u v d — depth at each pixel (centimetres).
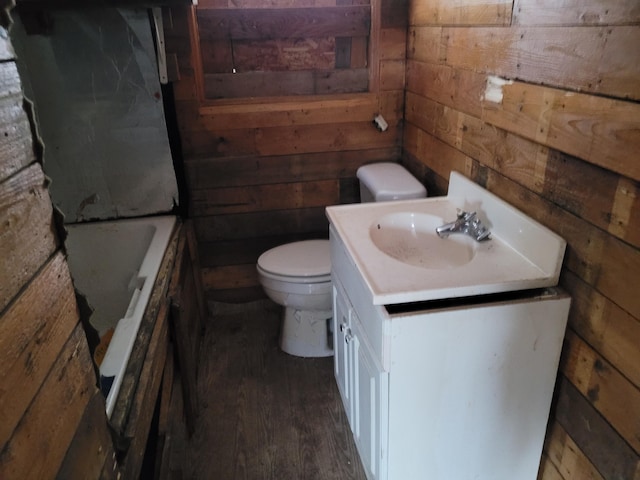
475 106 162
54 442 71
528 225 134
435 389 128
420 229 170
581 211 116
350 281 151
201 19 214
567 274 124
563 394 131
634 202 99
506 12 139
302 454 179
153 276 180
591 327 117
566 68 115
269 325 253
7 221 63
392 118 237
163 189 231
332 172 243
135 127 217
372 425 143
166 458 146
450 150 187
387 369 123
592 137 109
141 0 185
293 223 250
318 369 221
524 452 142
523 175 139
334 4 225
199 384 214
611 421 113
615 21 99
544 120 126
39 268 71
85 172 222
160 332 154
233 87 230
